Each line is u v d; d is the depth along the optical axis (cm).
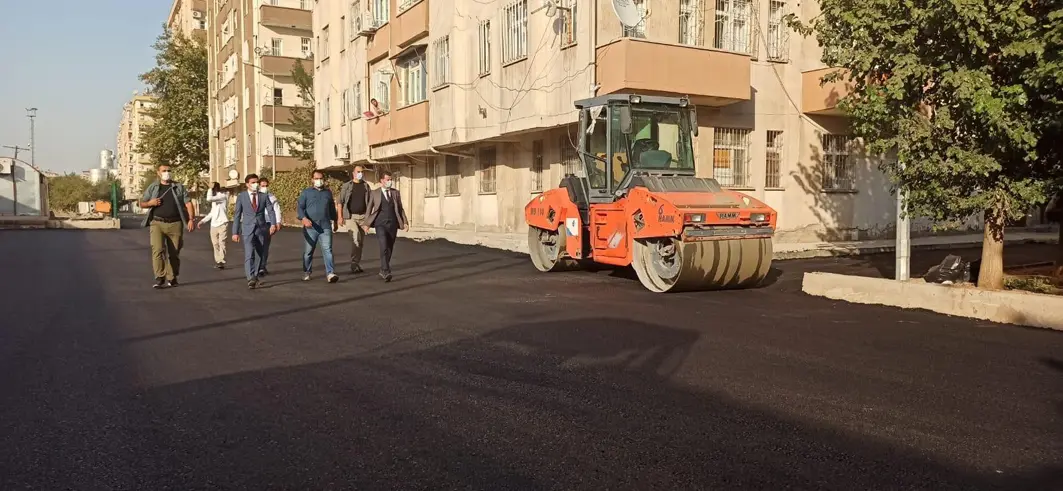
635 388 592
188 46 6216
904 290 971
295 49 4894
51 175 9844
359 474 424
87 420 522
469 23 2327
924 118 959
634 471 426
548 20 1895
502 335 802
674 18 1769
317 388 599
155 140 6106
